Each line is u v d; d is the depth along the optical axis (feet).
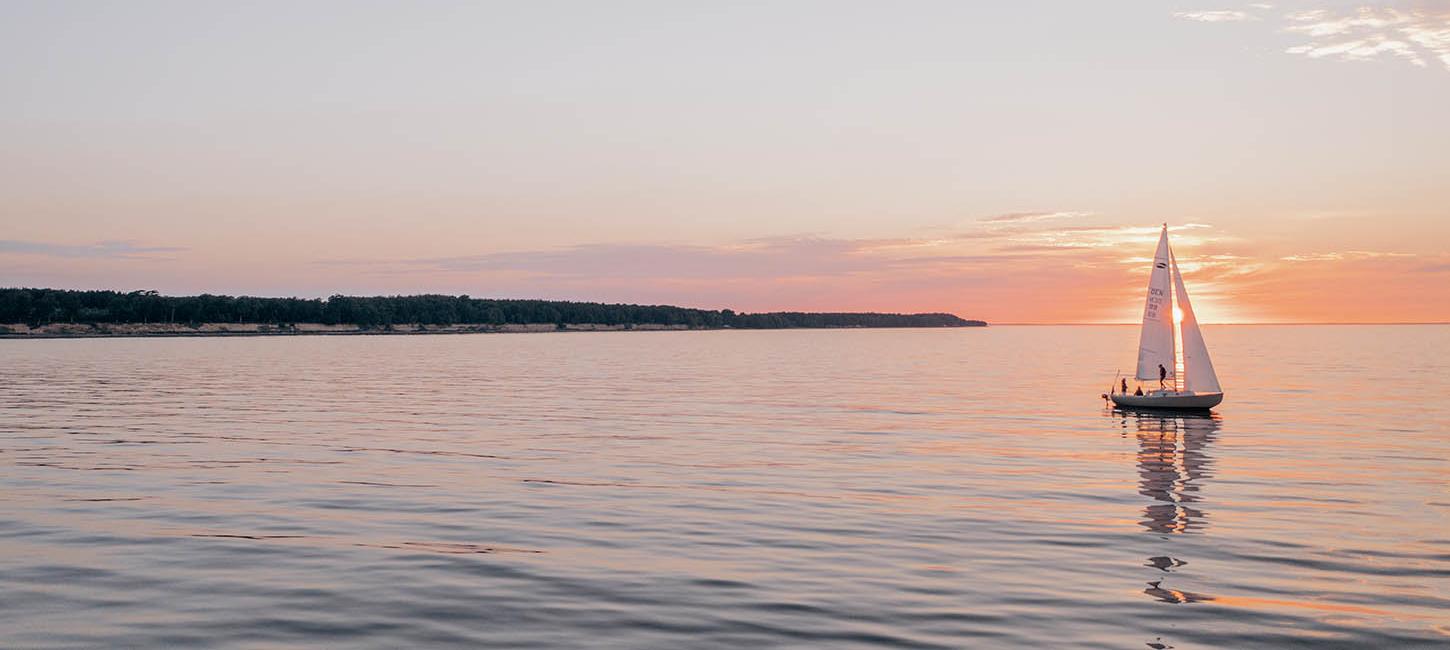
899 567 76.33
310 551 81.46
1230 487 115.75
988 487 114.93
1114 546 83.76
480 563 77.41
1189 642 59.47
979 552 81.30
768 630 61.36
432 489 112.88
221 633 60.85
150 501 104.88
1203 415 209.87
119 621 63.05
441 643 59.06
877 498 107.14
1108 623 62.80
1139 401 217.36
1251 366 442.91
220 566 76.38
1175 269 213.87
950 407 231.71
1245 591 70.08
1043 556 80.07
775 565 76.95
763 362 520.42
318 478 121.19
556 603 66.85
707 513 98.17
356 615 64.39
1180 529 90.84
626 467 130.93
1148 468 131.34
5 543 84.28
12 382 319.88
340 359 526.98
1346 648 58.65
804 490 112.47
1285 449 152.35
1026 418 203.62
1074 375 385.91
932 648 58.29
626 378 361.71
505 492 110.83
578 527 91.30
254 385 311.68
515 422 194.59
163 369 409.69
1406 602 67.62
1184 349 214.07
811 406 235.20
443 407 231.30
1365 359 521.24
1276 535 88.48
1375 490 113.70
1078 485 116.88
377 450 148.97
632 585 71.15
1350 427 185.06
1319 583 72.28
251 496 108.06
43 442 159.02
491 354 627.87
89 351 620.90
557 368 442.09
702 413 215.92
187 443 157.79
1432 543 85.40
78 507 101.19
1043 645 58.80
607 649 57.93
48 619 63.41
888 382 338.54
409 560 78.43
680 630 61.41
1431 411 218.59
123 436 167.73
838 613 64.69
